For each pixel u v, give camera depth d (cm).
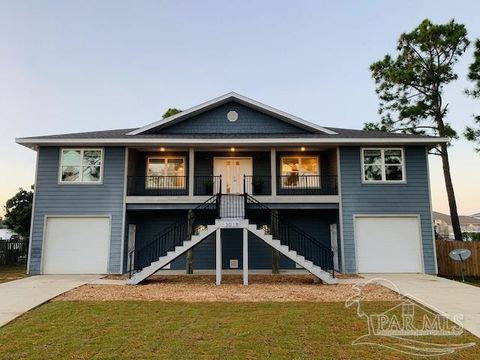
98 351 484
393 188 1360
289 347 504
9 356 465
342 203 1352
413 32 1980
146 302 803
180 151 1509
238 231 1472
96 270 1305
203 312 707
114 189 1355
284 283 1095
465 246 1401
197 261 1451
